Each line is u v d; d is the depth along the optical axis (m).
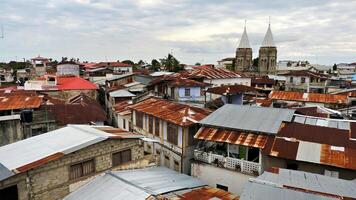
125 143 19.78
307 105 43.47
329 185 13.38
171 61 102.50
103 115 31.27
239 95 40.31
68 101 40.72
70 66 80.12
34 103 30.30
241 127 21.33
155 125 28.05
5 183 14.66
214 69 67.81
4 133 25.98
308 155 17.98
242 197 11.93
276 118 22.52
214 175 21.77
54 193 16.38
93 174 18.02
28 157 16.47
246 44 110.69
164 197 14.23
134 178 16.72
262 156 19.48
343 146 18.62
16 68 104.06
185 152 24.23
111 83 58.84
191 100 40.28
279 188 12.52
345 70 120.94
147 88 47.38
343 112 37.84
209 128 22.47
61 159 16.53
